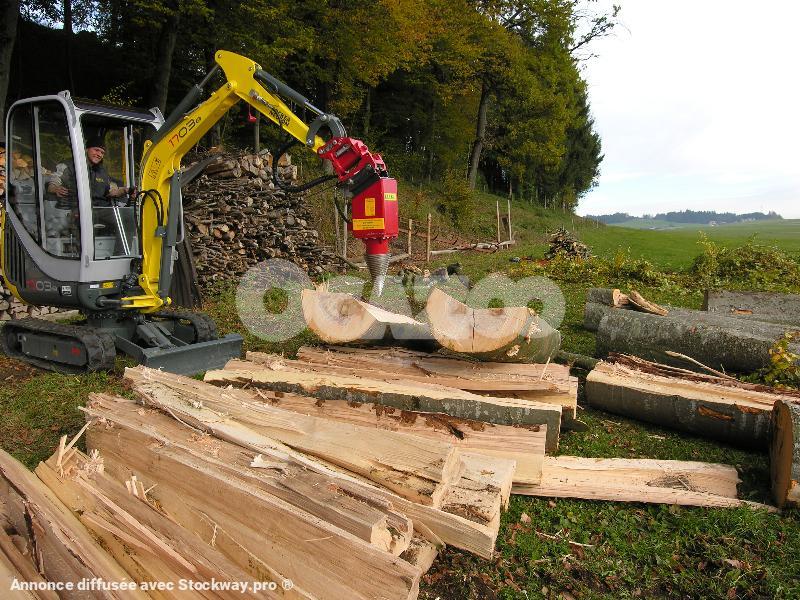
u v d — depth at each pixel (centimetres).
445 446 304
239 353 652
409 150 3375
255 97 581
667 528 348
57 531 258
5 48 1276
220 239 1109
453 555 315
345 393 425
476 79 3086
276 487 262
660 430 479
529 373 444
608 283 1279
